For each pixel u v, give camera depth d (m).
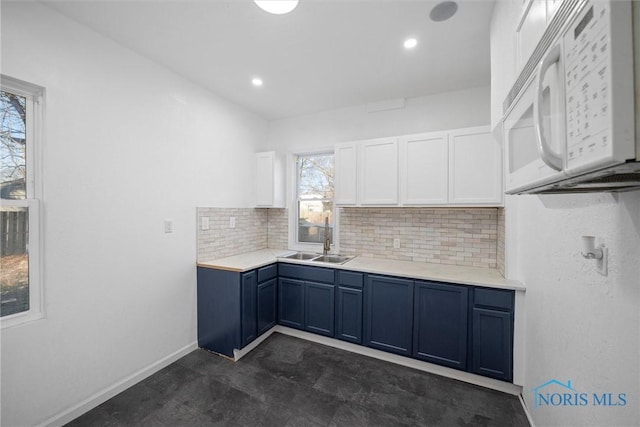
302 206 3.56
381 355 2.40
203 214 2.64
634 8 0.44
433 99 2.76
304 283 2.73
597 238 0.95
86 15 1.68
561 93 0.57
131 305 2.04
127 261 2.01
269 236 3.62
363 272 2.44
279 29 1.82
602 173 0.54
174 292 2.37
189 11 1.66
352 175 2.78
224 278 2.44
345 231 3.13
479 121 2.58
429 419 1.70
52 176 1.62
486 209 2.50
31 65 1.53
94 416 1.72
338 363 2.32
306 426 1.65
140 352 2.09
